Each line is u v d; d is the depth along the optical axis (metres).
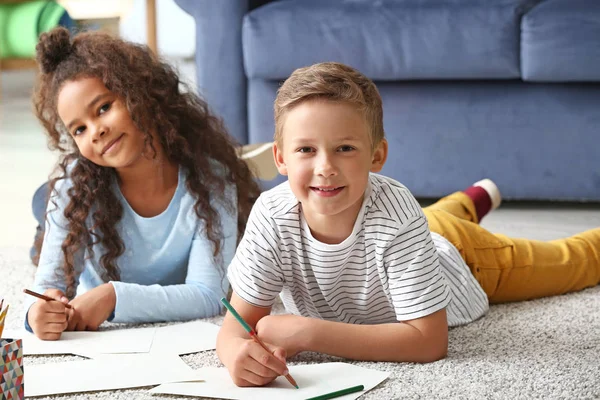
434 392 1.20
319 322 1.30
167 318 1.57
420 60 2.40
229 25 2.59
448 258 1.53
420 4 2.41
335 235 1.31
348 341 1.30
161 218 1.64
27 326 1.48
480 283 1.63
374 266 1.33
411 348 1.30
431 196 2.54
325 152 1.21
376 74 2.45
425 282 1.30
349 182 1.22
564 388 1.21
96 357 1.36
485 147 2.47
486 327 1.50
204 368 1.30
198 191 1.65
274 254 1.34
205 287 1.61
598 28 2.28
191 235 1.66
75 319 1.48
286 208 1.32
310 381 1.23
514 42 2.35
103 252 1.63
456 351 1.37
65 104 1.56
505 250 1.65
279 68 2.52
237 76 2.62
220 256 1.65
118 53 1.62
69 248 1.60
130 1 5.30
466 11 2.37
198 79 2.65
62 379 1.26
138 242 1.65
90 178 1.62
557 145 2.43
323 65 1.26
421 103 2.49
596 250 1.74
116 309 1.52
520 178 2.47
